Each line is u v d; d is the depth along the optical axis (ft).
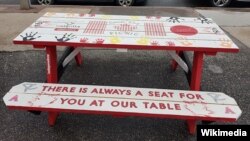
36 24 9.64
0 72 11.84
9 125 8.82
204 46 8.14
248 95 10.67
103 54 13.83
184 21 10.49
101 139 8.38
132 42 8.27
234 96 10.58
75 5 24.08
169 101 7.86
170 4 26.66
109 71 12.19
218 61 13.26
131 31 9.24
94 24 9.84
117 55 13.76
